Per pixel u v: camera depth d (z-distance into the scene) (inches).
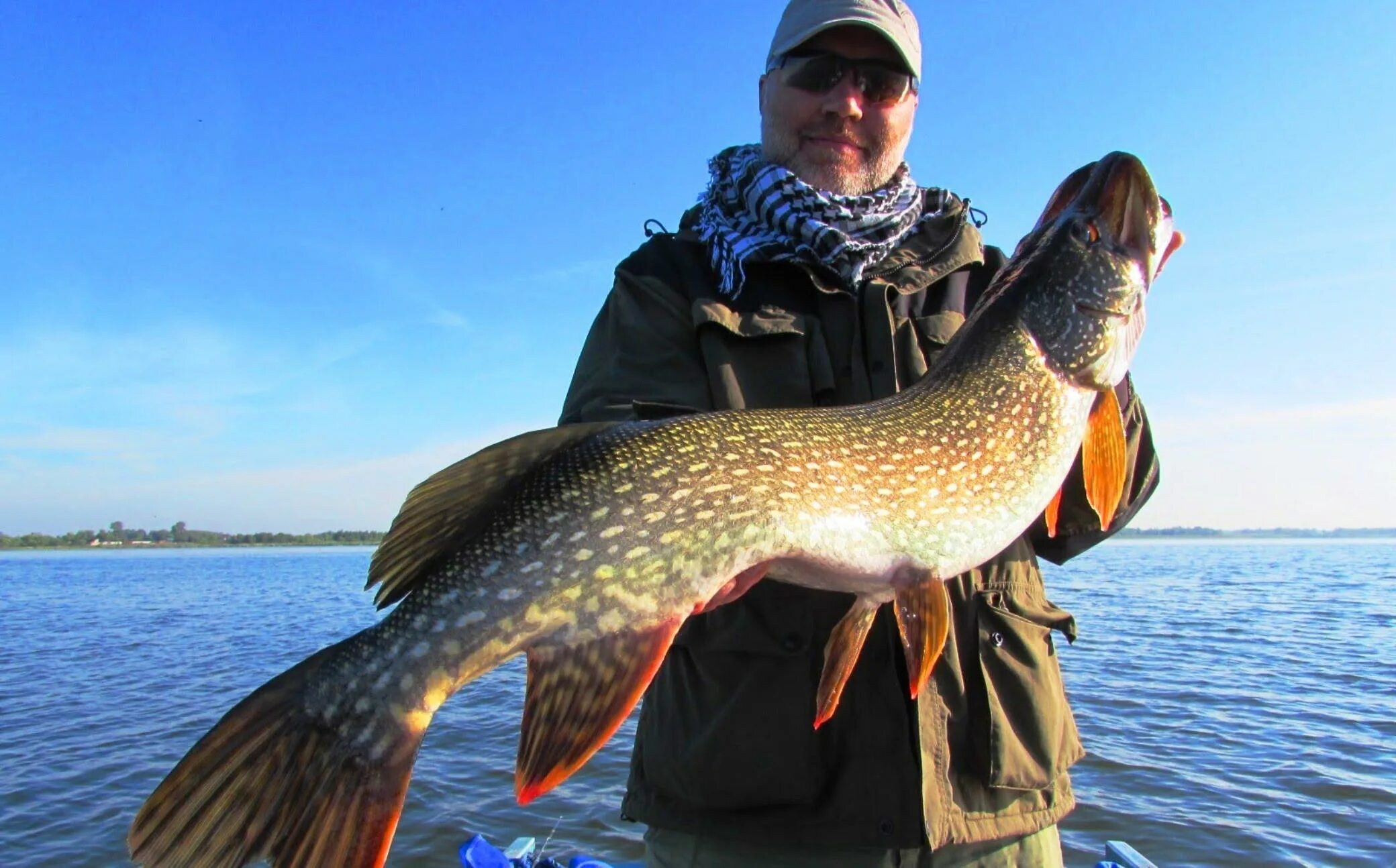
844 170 35.9
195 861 22.7
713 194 36.8
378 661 24.5
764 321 31.3
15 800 94.5
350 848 23.3
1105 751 105.4
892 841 26.7
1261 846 76.5
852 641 26.9
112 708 139.4
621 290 33.5
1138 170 33.7
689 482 25.7
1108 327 33.1
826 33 34.9
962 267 34.2
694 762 27.9
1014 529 30.0
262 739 23.8
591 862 52.4
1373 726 116.6
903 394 30.5
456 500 26.1
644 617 25.0
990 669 28.5
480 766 103.5
